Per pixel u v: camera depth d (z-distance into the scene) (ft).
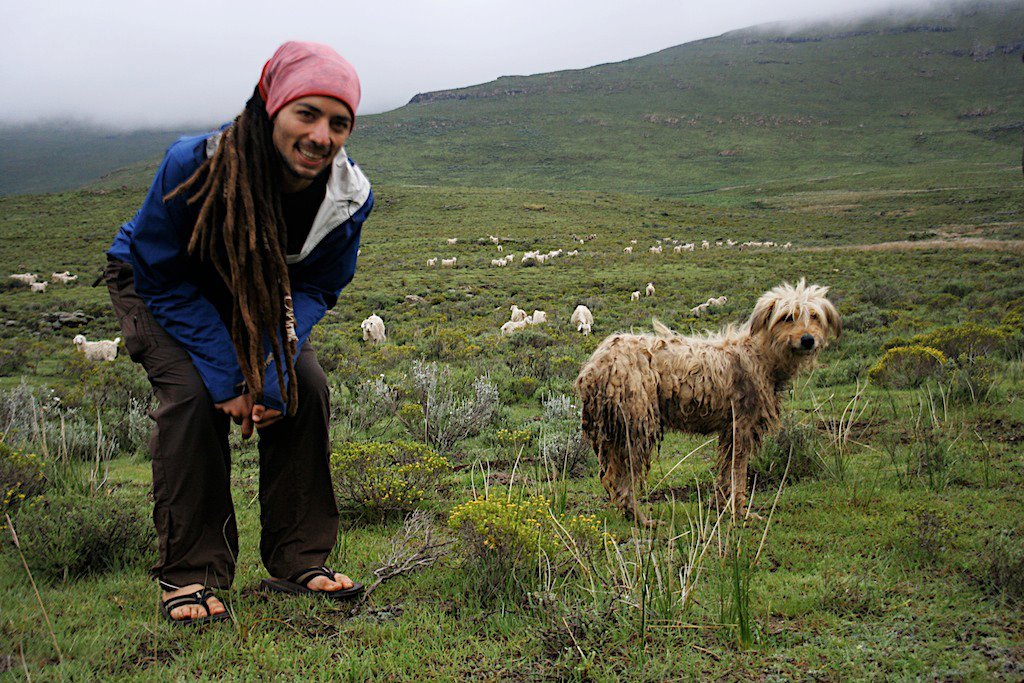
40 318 98.99
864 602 12.01
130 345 11.35
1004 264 124.57
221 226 10.32
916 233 244.42
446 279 153.58
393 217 340.18
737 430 17.89
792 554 14.35
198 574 11.68
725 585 12.82
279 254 10.26
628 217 343.67
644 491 19.20
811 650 10.48
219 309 11.64
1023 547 13.07
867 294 86.58
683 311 93.50
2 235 271.08
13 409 30.91
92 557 14.57
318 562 12.60
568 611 11.32
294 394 10.98
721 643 10.88
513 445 26.00
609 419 17.31
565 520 15.67
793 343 17.51
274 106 9.79
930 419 24.86
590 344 57.82
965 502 16.61
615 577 12.18
